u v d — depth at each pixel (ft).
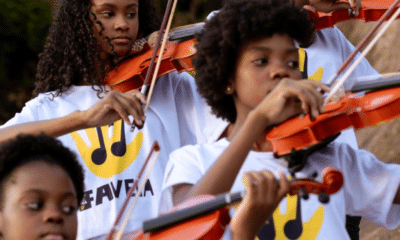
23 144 10.88
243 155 11.09
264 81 13.21
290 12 13.46
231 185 11.01
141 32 19.31
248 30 13.26
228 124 15.31
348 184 13.02
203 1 57.06
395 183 12.84
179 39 18.16
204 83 14.15
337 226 12.58
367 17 18.97
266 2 13.56
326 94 13.64
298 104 11.62
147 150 17.12
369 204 12.96
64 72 18.15
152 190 16.71
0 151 10.78
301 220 12.60
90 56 17.90
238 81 13.55
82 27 17.90
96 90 17.76
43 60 18.54
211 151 13.28
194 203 10.57
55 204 10.58
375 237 25.84
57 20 18.48
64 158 11.14
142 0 19.31
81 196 11.41
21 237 10.36
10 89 54.65
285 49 13.35
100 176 16.81
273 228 12.60
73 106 17.80
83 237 16.48
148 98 16.14
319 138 12.82
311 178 9.93
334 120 13.01
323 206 12.62
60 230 10.45
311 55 18.92
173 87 18.11
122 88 17.71
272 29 13.32
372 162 13.20
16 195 10.48
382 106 13.08
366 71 19.83
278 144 12.92
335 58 19.11
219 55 13.78
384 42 38.01
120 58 18.22
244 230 9.73
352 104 13.26
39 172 10.62
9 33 55.16
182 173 12.78
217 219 10.27
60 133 15.99
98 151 16.99
